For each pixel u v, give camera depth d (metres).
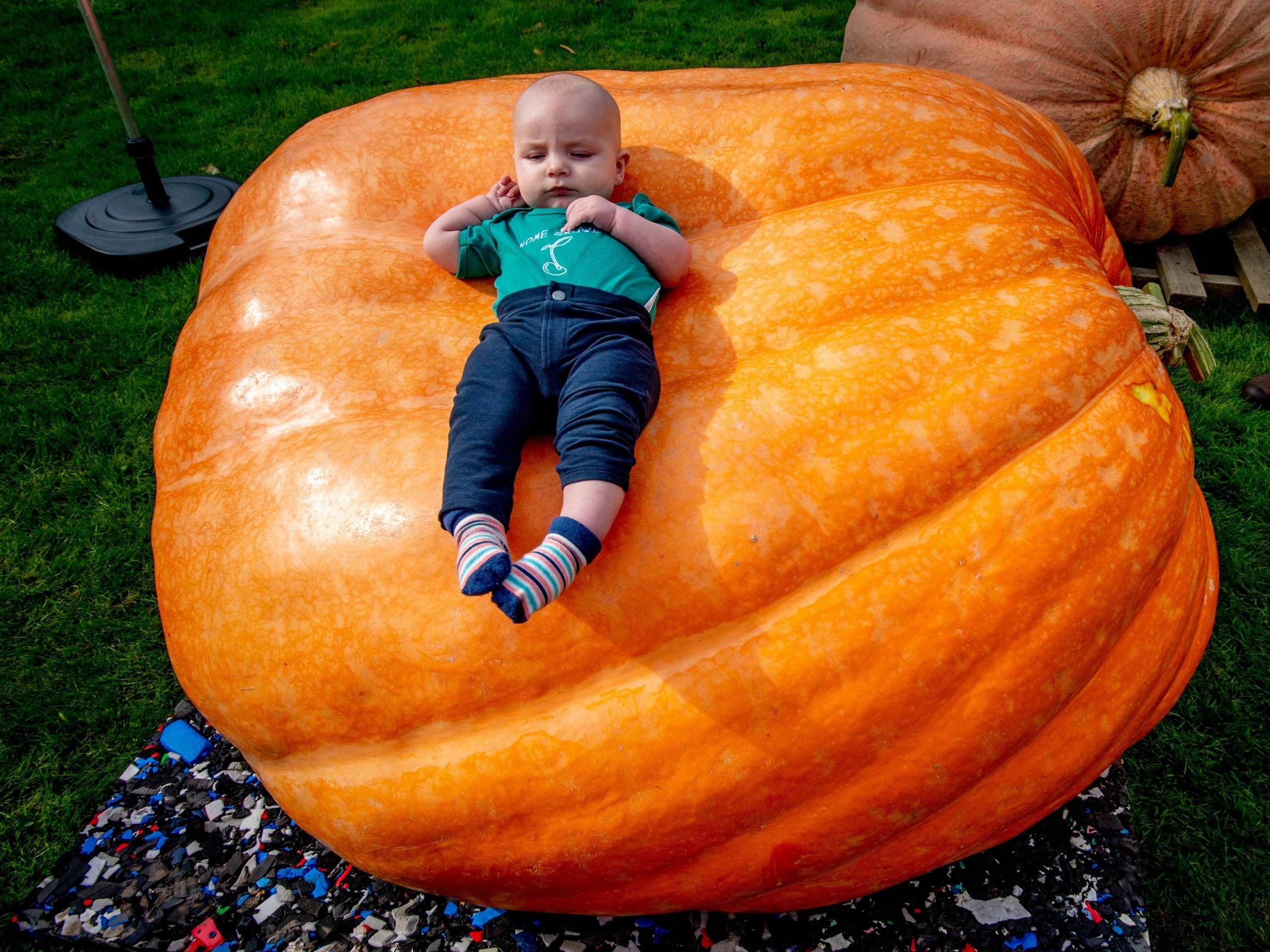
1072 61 4.29
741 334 2.15
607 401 1.82
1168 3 4.07
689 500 1.90
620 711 1.89
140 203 5.24
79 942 2.41
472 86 2.72
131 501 3.78
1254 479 3.74
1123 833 2.54
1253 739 2.90
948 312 2.10
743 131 2.48
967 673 1.92
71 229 5.09
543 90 2.26
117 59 7.49
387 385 2.17
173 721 2.94
